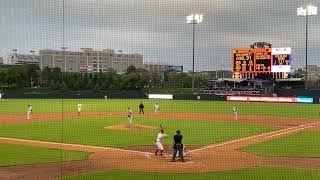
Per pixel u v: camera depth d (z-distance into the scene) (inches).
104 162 866.1
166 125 1600.6
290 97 3046.3
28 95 3348.9
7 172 768.3
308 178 722.2
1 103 2827.3
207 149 1040.2
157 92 3789.4
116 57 5521.7
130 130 1419.8
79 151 999.0
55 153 966.4
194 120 1812.3
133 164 844.6
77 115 2010.3
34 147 1050.7
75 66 5044.3
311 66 3996.1
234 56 3302.2
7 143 1115.9
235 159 900.6
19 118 1844.2
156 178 724.7
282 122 1747.0
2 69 3863.2
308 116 2034.9
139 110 2283.5
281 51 3132.4
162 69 5428.2
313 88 3383.4
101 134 1311.5
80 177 730.8
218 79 3922.2
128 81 3890.3
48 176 738.2
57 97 3447.3
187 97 3417.8
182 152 871.7
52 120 1765.5
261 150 1023.6
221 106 2709.2
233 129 1485.0
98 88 3764.8
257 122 1742.1
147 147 1063.0
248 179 717.9
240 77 3339.1
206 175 746.8
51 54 4857.3
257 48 3218.5
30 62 4724.4
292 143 1141.1
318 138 1244.5
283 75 3272.6
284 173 761.0
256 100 3159.5
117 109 2391.7
